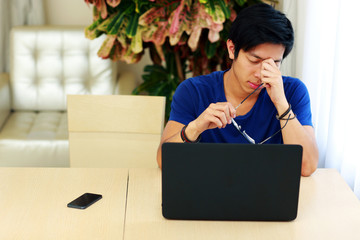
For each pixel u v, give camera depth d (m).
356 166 1.90
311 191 1.29
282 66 2.22
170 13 2.24
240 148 1.07
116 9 2.32
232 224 1.11
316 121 2.13
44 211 1.17
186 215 1.12
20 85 2.99
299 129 1.38
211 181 1.09
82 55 3.03
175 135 1.37
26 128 2.68
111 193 1.27
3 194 1.26
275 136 1.51
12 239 1.04
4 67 3.23
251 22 1.25
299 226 1.11
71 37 3.02
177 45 2.40
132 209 1.18
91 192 1.28
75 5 3.26
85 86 3.04
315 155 1.39
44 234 1.06
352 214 1.17
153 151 1.75
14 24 3.17
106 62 3.02
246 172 1.08
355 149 1.89
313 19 2.04
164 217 1.13
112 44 2.30
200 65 2.53
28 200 1.23
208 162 1.07
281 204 1.10
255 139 1.49
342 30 1.87
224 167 1.08
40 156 2.48
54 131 2.65
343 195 1.27
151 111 1.73
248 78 1.32
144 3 2.22
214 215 1.11
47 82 3.03
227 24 2.29
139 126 1.74
